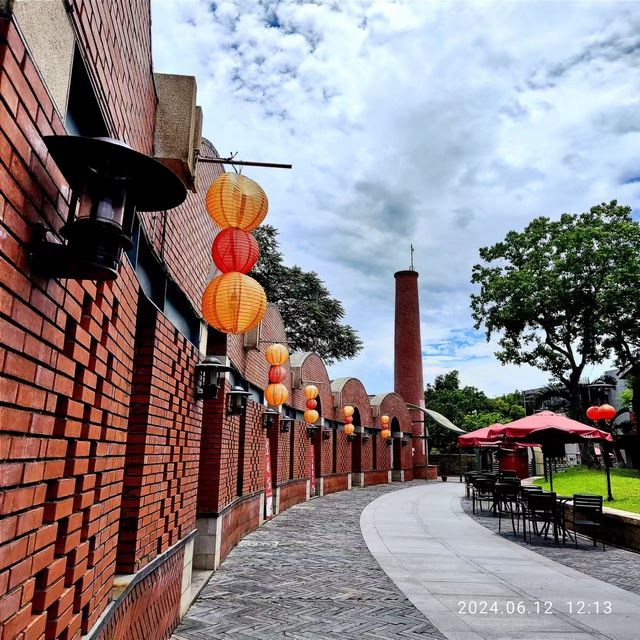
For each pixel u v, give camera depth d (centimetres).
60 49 209
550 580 802
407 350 4025
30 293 188
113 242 193
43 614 211
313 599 681
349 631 559
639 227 2489
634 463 3244
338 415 2527
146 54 403
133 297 375
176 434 545
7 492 173
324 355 3719
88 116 284
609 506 1344
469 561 938
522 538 1204
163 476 496
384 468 3111
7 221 167
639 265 2405
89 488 278
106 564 321
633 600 693
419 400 3909
